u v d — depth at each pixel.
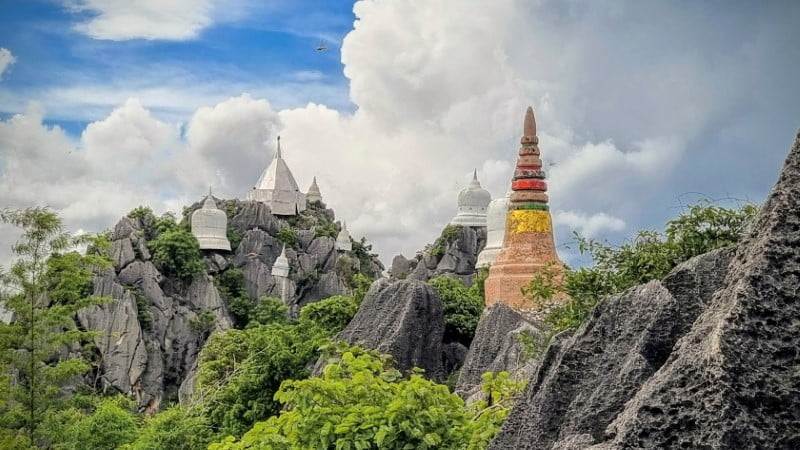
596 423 10.83
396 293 43.81
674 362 9.62
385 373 19.00
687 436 9.04
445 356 45.06
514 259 46.94
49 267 43.22
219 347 64.62
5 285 41.94
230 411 43.00
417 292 43.34
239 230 169.62
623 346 11.38
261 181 186.00
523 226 47.22
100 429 39.88
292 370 43.19
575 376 11.59
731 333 9.11
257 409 42.44
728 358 8.96
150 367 132.25
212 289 149.50
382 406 16.44
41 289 42.72
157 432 40.22
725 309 9.61
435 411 15.88
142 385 129.62
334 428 15.76
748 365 8.96
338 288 167.50
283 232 172.00
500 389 19.72
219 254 159.75
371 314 43.75
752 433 8.77
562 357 11.70
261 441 17.08
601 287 26.39
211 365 58.38
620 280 25.38
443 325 44.09
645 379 10.77
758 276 9.32
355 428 15.66
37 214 42.69
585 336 11.77
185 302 145.75
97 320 128.38
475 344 39.03
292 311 161.62
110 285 132.75
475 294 57.50
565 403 11.50
